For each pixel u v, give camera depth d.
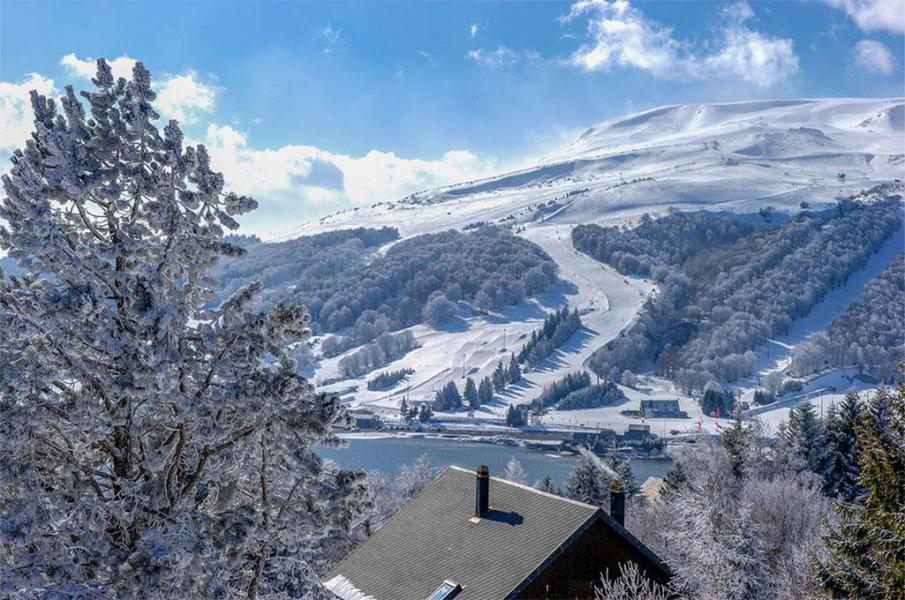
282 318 13.01
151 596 10.16
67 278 12.05
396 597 26.41
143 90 12.74
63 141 11.73
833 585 17.92
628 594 24.75
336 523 12.50
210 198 12.64
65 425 11.84
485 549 26.75
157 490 11.39
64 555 10.30
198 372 12.43
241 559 12.02
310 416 11.90
